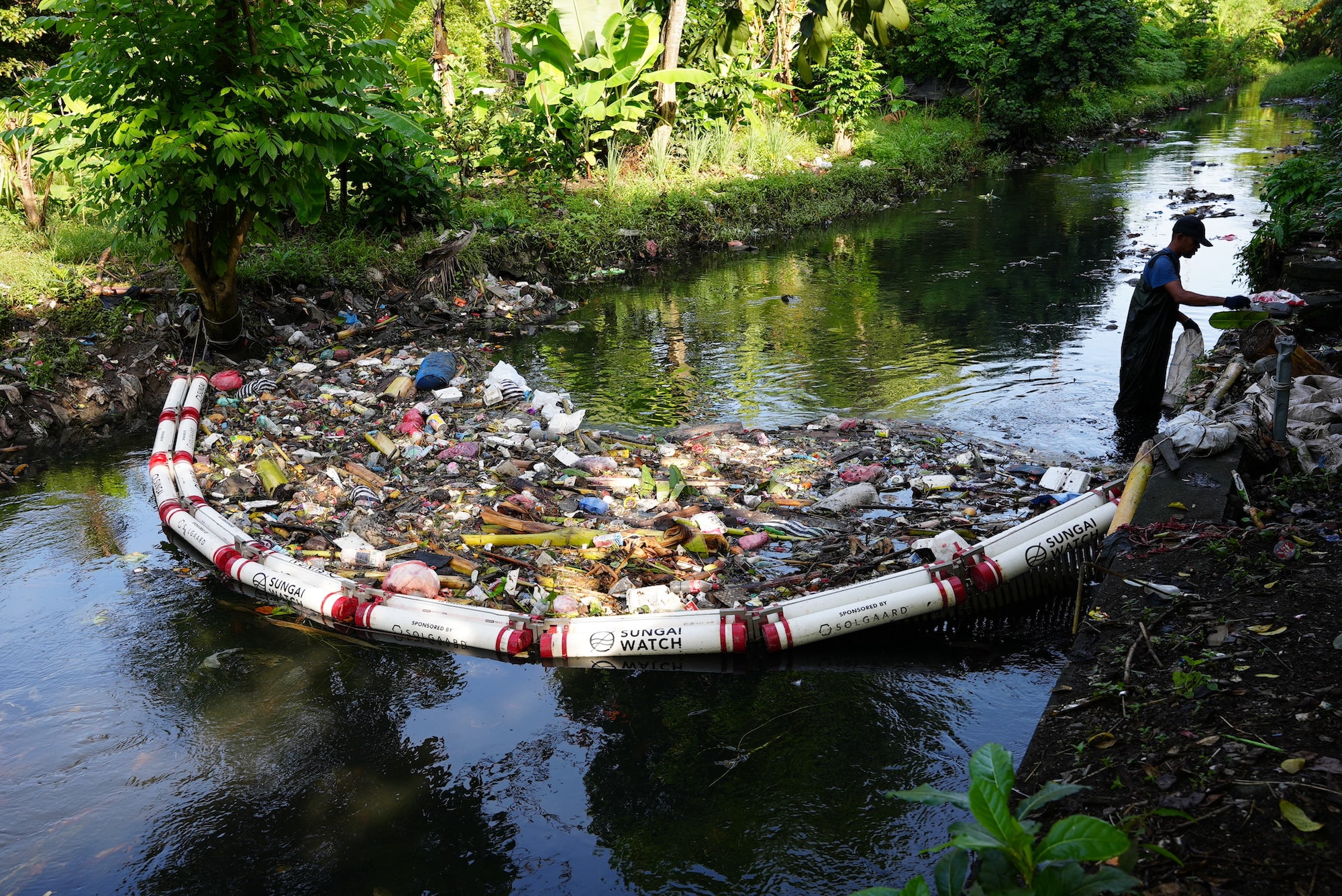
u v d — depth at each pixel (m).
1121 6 24.25
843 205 17.31
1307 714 2.99
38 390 7.56
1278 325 7.02
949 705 4.09
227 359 8.58
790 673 4.41
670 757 3.84
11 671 4.48
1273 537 4.18
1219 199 16.22
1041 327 9.56
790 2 19.97
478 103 14.72
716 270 13.23
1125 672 3.40
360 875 3.26
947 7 24.12
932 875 3.10
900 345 9.17
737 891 3.12
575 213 13.42
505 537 5.37
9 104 7.75
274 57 7.52
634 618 4.51
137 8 7.16
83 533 5.89
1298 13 49.50
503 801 3.61
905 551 5.00
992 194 18.94
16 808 3.59
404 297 10.45
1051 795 2.29
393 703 4.24
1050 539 4.77
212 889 3.21
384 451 6.64
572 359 9.09
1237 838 2.55
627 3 16.22
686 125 17.20
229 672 4.48
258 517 5.82
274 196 7.85
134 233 9.05
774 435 6.91
